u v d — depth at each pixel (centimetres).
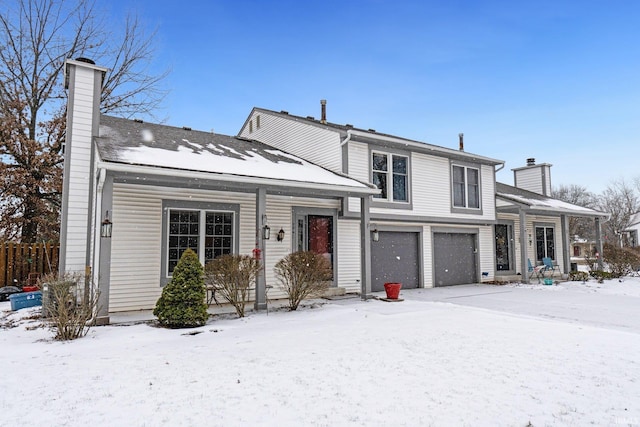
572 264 1959
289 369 466
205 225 1006
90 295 708
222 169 874
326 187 970
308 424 329
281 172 995
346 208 1177
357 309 902
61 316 627
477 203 1544
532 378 441
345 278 1205
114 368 472
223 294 851
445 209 1425
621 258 1728
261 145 1438
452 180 1462
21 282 1170
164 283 934
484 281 1547
